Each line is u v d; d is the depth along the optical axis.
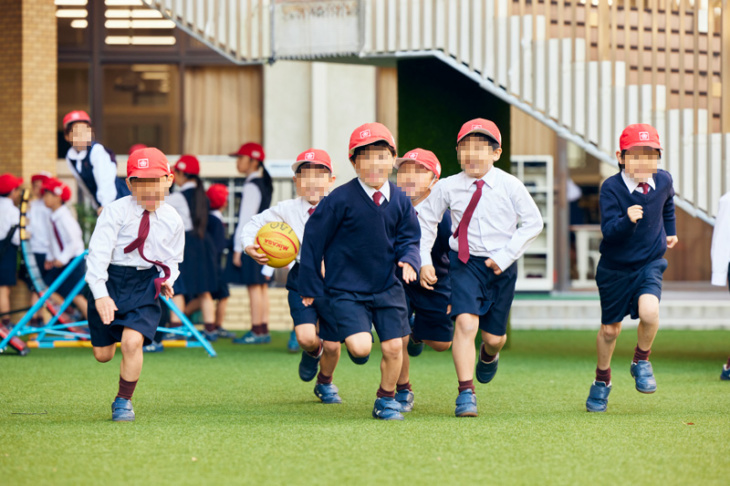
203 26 12.34
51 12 15.60
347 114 19.25
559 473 4.97
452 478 4.85
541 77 11.23
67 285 12.98
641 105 11.23
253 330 13.47
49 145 15.66
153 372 10.04
